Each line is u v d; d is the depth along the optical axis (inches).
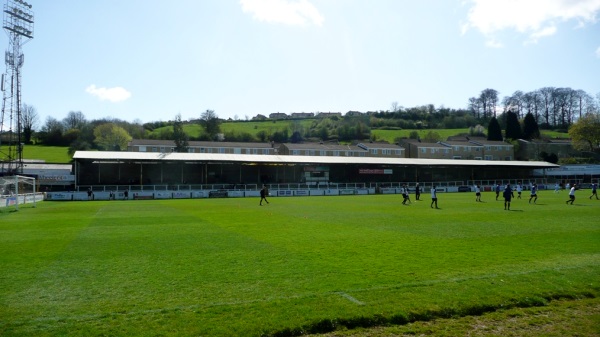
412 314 271.6
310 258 454.6
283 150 3715.6
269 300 296.7
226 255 475.8
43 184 2337.6
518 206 1246.3
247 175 2753.4
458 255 467.5
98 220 896.3
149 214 1051.3
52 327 248.1
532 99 5383.9
